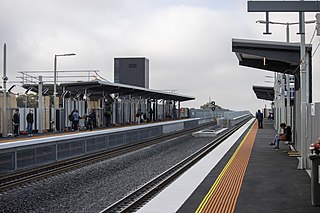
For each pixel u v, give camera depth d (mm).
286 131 24578
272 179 13781
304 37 16781
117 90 48594
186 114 100812
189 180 13758
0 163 16250
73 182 15516
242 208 9664
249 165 17422
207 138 38719
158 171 18375
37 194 13281
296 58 21750
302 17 16781
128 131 31844
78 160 21516
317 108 14797
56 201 12320
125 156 24188
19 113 35250
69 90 44938
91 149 24688
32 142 18344
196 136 40406
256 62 27578
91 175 17203
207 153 23406
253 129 50000
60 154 20828
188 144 32500
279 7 15844
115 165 20281
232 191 11766
